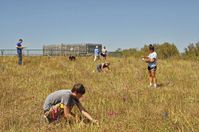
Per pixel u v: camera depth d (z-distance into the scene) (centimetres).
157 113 965
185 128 790
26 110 1079
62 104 906
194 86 1673
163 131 786
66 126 862
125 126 836
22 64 3002
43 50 5012
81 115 940
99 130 811
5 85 1691
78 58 4034
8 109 1100
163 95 1320
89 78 2080
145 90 1508
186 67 2870
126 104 1155
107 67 2550
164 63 3303
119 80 1942
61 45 5334
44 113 933
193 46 4841
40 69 2639
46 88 1580
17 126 904
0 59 3450
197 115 877
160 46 5272
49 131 842
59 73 2322
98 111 1048
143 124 835
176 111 956
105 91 1465
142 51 5125
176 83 1845
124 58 3988
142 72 2377
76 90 911
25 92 1481
